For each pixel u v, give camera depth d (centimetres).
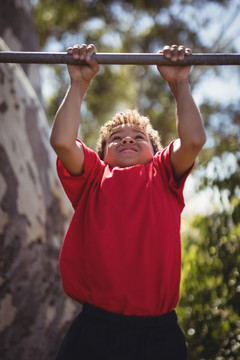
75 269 200
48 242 354
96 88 1065
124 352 186
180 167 207
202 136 199
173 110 1063
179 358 191
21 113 362
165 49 201
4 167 329
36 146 369
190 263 369
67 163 206
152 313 190
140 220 198
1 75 353
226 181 355
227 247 359
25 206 337
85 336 190
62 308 354
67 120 201
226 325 346
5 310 316
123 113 236
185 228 395
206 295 360
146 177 210
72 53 203
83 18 954
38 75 533
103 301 190
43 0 921
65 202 387
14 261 323
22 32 534
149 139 238
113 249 193
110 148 223
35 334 330
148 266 192
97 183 212
